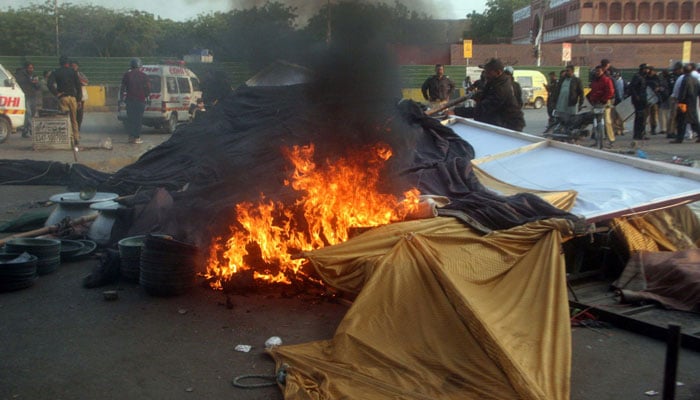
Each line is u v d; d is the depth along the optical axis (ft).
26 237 20.40
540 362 11.75
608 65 46.85
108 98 85.25
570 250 18.33
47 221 22.31
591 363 13.24
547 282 14.02
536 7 168.96
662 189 18.84
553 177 21.16
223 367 12.75
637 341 14.39
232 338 14.07
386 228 15.46
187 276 16.47
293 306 15.89
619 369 12.96
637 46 147.13
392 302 13.23
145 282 16.42
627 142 51.75
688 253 17.15
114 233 20.43
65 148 46.85
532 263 14.76
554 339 12.48
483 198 17.81
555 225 15.48
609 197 18.58
